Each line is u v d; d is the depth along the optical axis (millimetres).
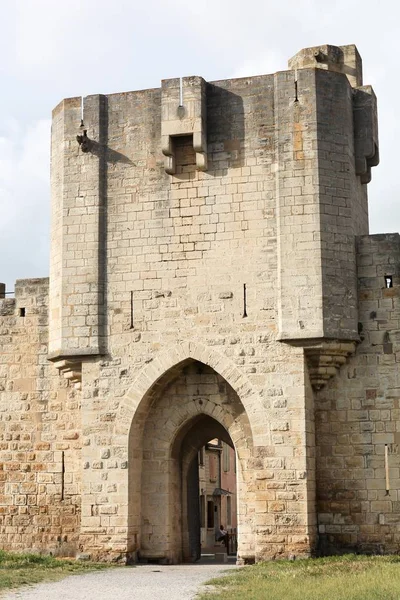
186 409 32031
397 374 30438
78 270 31891
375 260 31000
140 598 21344
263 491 29406
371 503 30125
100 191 32125
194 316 30844
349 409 30609
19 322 35000
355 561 27203
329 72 31016
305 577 23734
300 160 30438
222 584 23672
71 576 26312
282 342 29844
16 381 34688
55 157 33375
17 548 33750
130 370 31219
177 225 31422
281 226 30266
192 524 35250
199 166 31172
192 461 35250
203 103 31359
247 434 31375
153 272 31422
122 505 30703
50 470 33812
